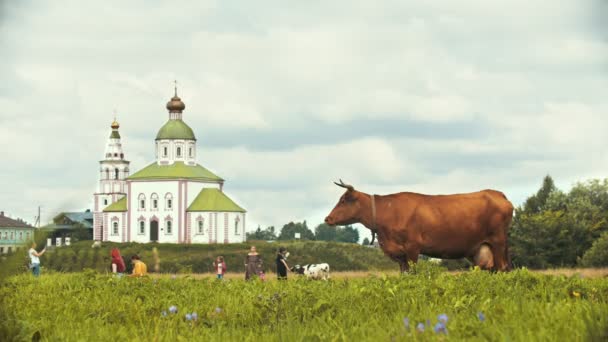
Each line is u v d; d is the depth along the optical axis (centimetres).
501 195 2014
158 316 1041
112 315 1061
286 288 1356
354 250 13225
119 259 2736
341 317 929
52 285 1558
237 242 14950
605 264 6297
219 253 13262
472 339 686
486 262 1973
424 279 1268
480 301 963
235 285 1473
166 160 15562
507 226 1984
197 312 1081
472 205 1973
